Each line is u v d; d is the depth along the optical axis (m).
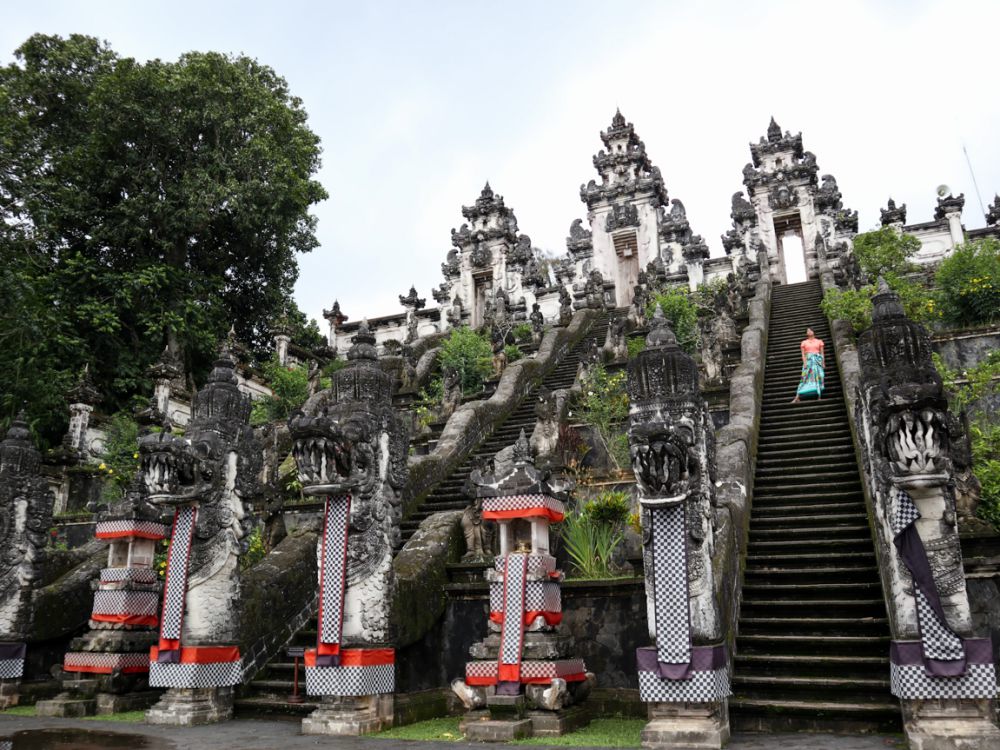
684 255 28.53
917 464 5.82
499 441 14.99
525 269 32.16
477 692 7.35
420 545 9.46
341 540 7.68
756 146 31.55
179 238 24.34
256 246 25.91
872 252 21.44
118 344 22.31
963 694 5.55
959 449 6.46
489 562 9.33
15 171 18.31
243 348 25.25
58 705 8.83
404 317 35.47
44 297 20.56
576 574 9.98
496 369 20.38
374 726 7.32
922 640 5.70
